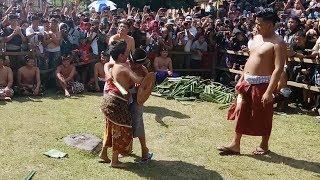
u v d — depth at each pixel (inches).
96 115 285.6
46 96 342.0
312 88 312.7
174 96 350.6
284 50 204.8
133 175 187.8
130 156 210.7
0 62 328.5
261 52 207.2
